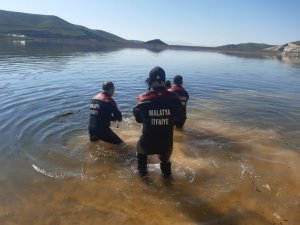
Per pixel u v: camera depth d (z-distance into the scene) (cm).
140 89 624
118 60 1402
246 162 290
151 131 247
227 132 375
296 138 360
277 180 257
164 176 261
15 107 451
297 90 713
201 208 217
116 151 311
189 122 414
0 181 243
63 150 308
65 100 506
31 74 799
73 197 225
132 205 219
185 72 1005
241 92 657
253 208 217
